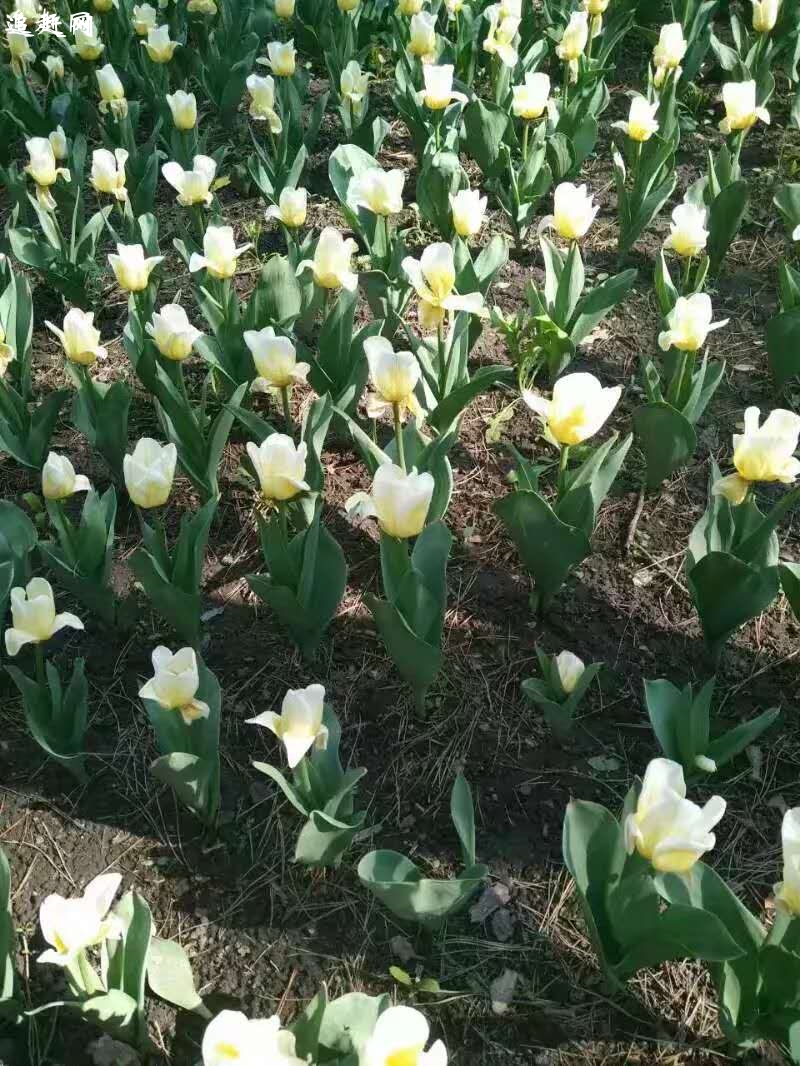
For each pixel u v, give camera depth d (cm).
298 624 94
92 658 102
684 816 57
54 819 88
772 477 82
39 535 114
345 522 114
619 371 135
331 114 195
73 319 103
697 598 92
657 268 119
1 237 162
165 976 75
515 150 172
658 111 159
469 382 105
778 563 92
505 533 112
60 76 187
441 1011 75
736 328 142
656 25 210
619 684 98
